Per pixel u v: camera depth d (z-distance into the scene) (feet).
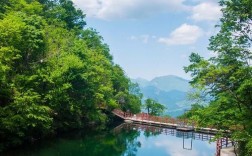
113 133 186.39
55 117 148.66
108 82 210.18
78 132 172.76
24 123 108.58
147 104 274.36
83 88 152.87
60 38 165.37
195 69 70.90
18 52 115.55
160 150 138.41
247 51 70.64
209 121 71.05
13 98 105.60
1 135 108.06
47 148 120.88
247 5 68.23
